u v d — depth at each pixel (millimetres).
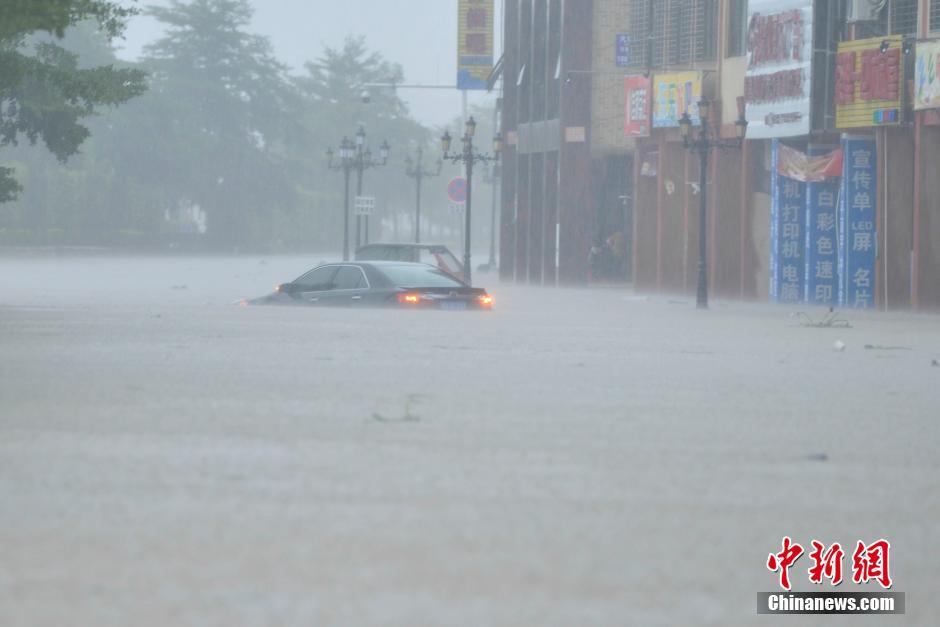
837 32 104562
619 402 33562
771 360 48125
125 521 18047
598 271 149750
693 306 100938
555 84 154750
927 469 23344
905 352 53156
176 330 58281
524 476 22141
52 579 14914
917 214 95312
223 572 15289
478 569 15570
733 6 118562
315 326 61688
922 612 14164
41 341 51438
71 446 24641
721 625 13422
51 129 80812
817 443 26500
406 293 74500
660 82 125688
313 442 25609
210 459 23344
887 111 96938
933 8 95188
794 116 106375
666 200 127062
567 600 14234
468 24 175000
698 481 21875
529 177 158500
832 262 109438
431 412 30719
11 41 78250
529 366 43750
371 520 18328
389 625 13188
